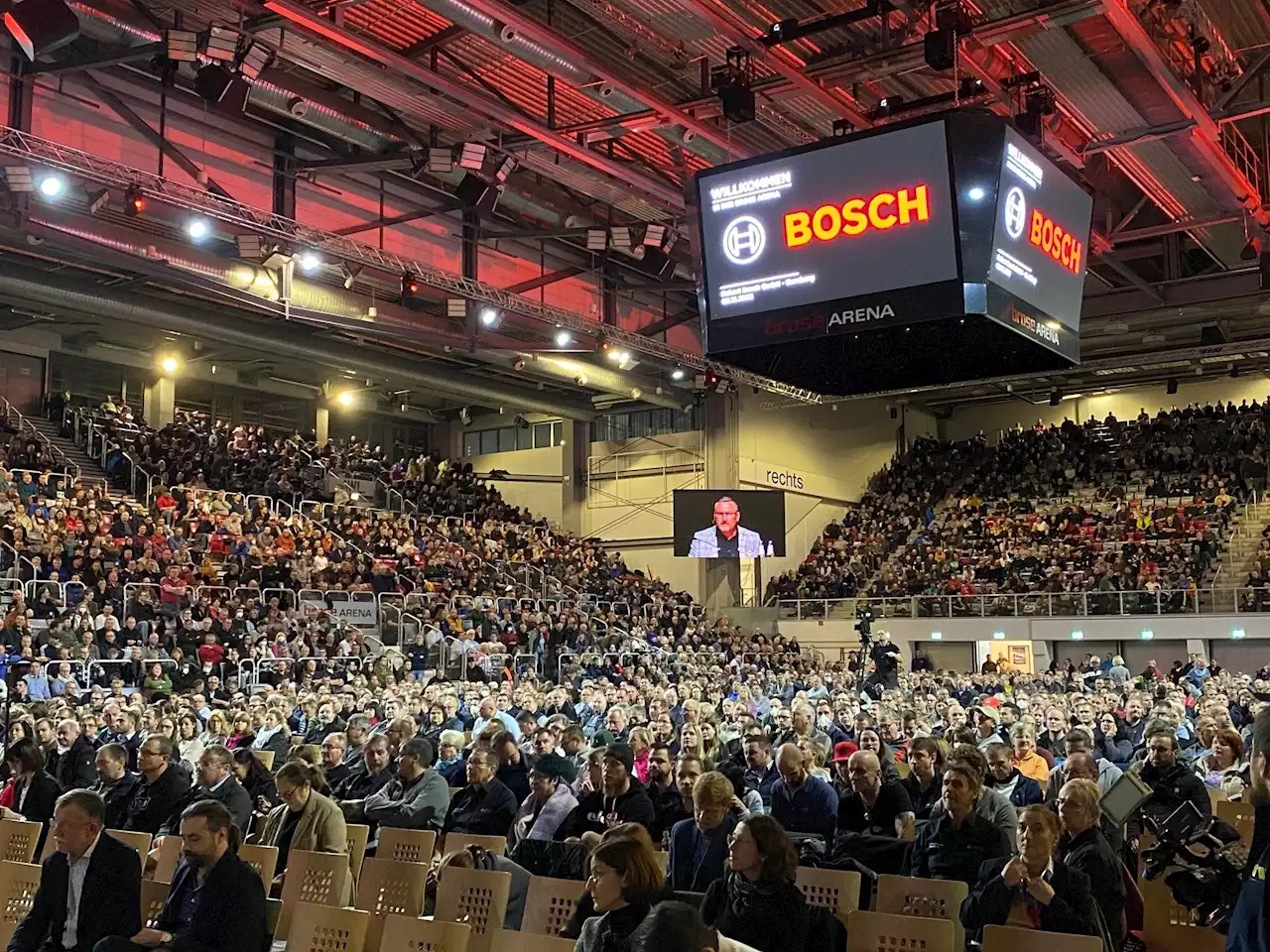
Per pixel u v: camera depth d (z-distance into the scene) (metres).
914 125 9.60
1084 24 15.23
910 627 33.78
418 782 9.03
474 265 25.61
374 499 33.66
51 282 23.36
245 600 22.88
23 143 17.77
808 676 27.72
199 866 5.89
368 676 21.12
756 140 19.45
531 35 15.42
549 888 6.60
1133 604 31.27
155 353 31.89
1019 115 14.88
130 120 19.55
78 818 5.95
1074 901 5.41
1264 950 2.92
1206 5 16.77
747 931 5.37
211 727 12.86
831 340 10.27
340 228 23.06
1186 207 21.44
